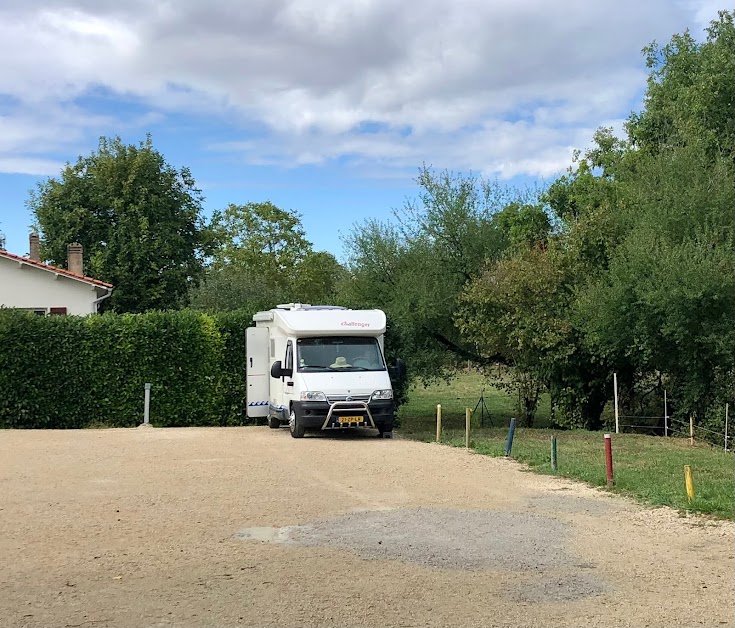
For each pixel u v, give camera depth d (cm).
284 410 1933
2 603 646
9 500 1080
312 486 1196
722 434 2078
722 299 2012
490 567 756
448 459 1487
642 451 1772
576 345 2380
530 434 2178
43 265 3144
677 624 603
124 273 3931
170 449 1622
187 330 2289
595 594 674
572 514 998
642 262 2088
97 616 615
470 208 2853
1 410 2162
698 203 2177
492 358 2841
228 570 743
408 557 791
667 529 913
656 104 3322
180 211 4159
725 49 3080
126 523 942
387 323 2323
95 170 4081
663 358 2211
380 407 1805
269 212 6231
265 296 5081
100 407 2239
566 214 3089
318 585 696
